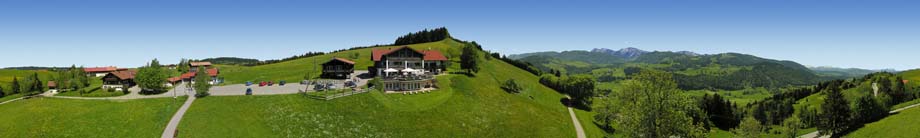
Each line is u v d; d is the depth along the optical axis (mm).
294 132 84500
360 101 104312
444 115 101500
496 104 117812
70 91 129625
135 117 91875
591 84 146000
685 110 69062
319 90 116562
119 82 141250
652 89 65875
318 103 101125
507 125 101812
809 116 158500
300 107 98188
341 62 157750
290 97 106312
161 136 78938
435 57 166500
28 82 127312
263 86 134500
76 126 87438
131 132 83188
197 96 110250
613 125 117062
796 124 135000
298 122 89438
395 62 158625
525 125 103688
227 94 112750
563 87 172750
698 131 69938
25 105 106062
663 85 66000
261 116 91812
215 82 154375
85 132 84375
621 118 76375
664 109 65250
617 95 80750
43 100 110875
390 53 157375
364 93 110438
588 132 106688
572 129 107938
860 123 124562
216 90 122875
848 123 120562
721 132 136875
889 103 146750
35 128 87250
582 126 112188
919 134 90938
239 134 81125
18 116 95812
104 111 96875
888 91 174125
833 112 120125
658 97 65312
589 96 145500
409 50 160500
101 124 88250
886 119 118750
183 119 89000
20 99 117750
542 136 98000
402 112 100438
